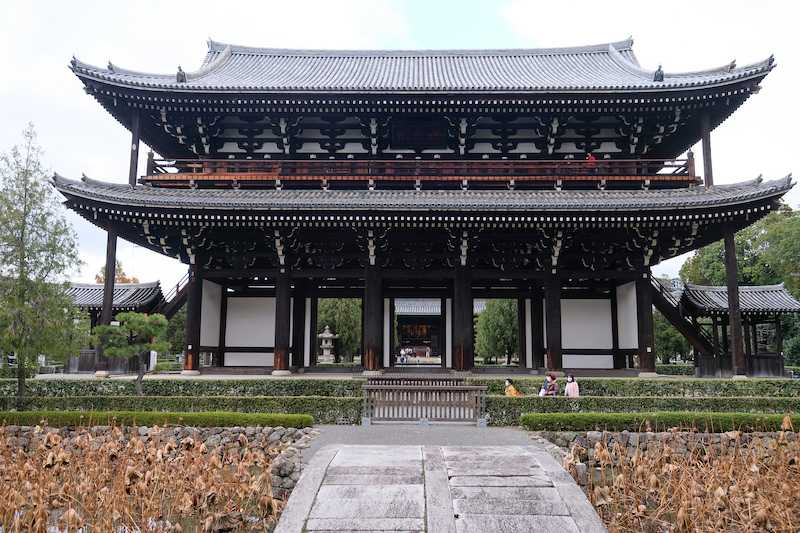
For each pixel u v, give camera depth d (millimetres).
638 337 22500
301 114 24531
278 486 10891
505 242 23047
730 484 9961
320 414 16344
